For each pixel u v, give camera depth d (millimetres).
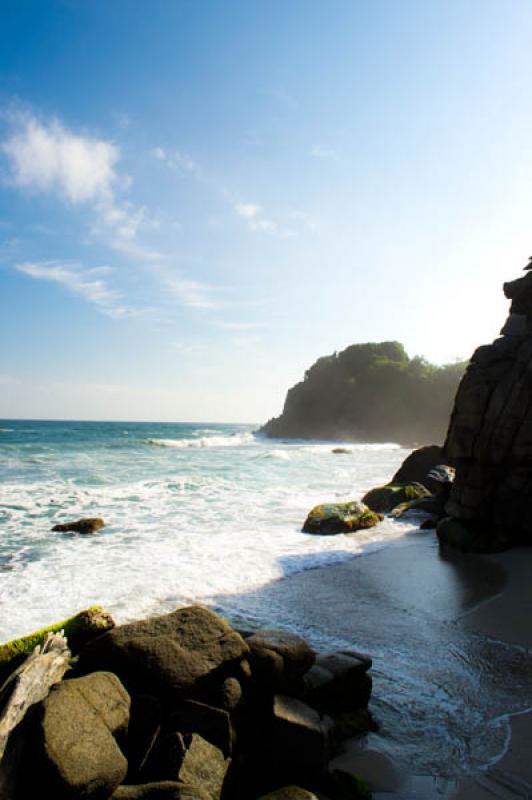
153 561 9961
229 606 7730
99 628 5035
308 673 4633
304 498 18609
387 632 6828
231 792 3637
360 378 105938
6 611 7109
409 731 4527
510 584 9102
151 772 3477
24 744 3195
